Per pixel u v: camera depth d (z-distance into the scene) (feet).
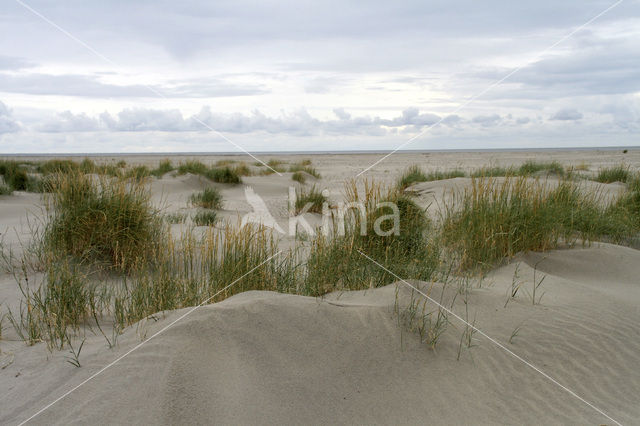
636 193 26.76
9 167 42.47
